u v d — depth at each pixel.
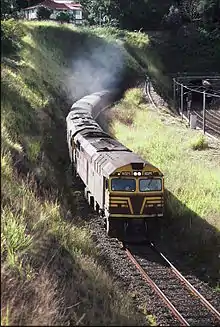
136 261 36.31
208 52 150.12
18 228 28.22
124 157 41.59
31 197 35.03
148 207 40.66
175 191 48.34
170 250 39.66
